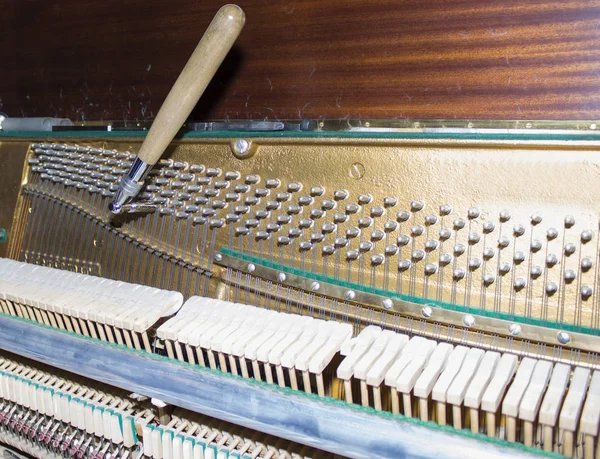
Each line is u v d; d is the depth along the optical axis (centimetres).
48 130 140
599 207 87
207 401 92
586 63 96
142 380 98
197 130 118
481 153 94
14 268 123
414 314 97
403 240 98
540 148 90
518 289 92
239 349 89
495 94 102
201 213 116
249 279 112
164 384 96
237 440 101
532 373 81
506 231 92
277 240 109
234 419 90
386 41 109
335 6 113
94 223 130
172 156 120
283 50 119
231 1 122
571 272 88
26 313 118
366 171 102
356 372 82
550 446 76
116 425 109
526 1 98
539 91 99
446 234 96
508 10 100
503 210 92
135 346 103
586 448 73
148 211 119
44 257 136
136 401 112
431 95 107
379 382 81
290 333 92
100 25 140
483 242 94
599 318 87
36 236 138
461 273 95
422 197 98
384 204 100
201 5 126
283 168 108
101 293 110
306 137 105
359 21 111
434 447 76
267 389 89
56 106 151
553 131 93
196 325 96
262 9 120
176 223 119
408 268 99
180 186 117
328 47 114
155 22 132
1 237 141
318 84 116
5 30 156
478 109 104
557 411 74
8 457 130
